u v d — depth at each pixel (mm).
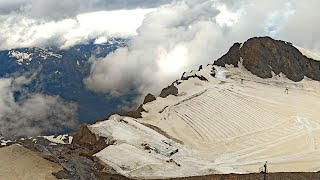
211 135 105188
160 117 117188
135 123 109188
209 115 115938
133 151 88938
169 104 124062
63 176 71750
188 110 119625
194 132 107188
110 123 106688
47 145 89562
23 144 86562
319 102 125312
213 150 97125
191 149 97375
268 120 112125
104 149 88812
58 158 79875
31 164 74125
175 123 112688
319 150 94750
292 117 112875
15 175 70375
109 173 77875
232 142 100938
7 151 77000
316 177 73000
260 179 71688
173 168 83188
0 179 68938
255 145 98562
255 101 124000
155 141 97625
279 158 91188
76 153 86062
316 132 104125
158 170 81375
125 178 76438
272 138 101938
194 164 87438
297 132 104438
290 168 85188
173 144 97812
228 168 85625
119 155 86188
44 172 72188
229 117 114312
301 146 96938
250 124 110062
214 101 124250
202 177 73938
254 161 89938
